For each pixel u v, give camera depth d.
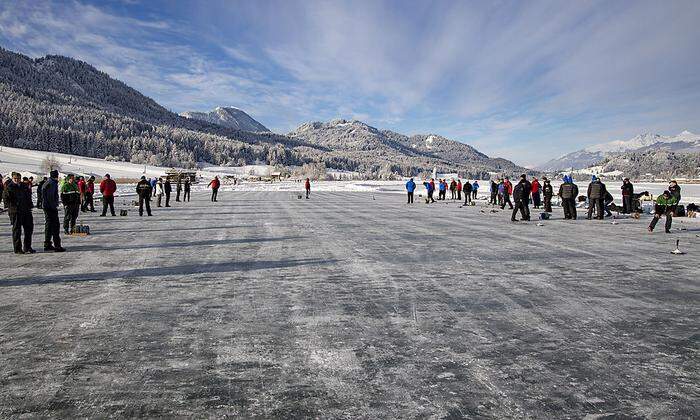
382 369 3.48
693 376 3.37
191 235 12.40
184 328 4.48
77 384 3.22
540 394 3.07
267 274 7.17
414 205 27.83
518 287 6.26
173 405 2.92
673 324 4.62
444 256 8.94
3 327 4.50
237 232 13.11
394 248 10.01
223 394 3.07
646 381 3.28
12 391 3.12
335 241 11.18
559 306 5.29
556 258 8.71
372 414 2.80
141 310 5.12
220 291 6.04
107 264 8.07
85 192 20.14
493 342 4.08
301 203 29.30
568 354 3.80
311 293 5.91
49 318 4.80
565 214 18.48
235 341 4.11
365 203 29.77
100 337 4.21
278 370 3.46
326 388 3.16
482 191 54.03
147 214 19.36
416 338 4.18
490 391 3.11
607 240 11.52
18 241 9.24
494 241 11.23
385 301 5.50
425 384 3.22
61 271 7.43
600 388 3.17
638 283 6.52
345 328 4.48
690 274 7.18
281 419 2.75
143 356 3.74
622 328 4.49
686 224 16.28
